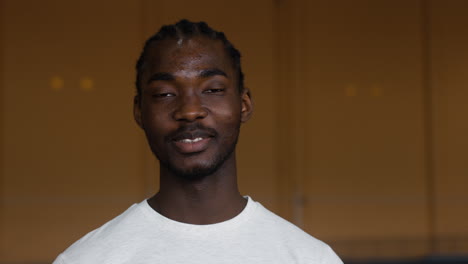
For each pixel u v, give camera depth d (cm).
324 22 980
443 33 988
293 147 972
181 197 169
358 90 987
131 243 164
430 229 991
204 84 162
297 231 175
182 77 161
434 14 988
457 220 993
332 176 981
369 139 988
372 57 988
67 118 927
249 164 964
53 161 924
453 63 991
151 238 165
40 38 921
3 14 914
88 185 930
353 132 986
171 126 161
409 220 989
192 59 162
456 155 994
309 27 977
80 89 928
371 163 988
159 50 165
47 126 923
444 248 987
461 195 994
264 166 967
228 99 166
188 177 165
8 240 913
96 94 931
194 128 160
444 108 991
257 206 177
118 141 937
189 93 161
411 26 991
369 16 988
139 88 173
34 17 920
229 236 167
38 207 921
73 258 163
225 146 166
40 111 921
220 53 167
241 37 962
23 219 919
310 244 171
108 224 174
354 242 978
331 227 978
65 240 923
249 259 163
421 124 995
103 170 934
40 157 922
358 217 984
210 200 169
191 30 166
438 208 992
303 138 974
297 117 973
